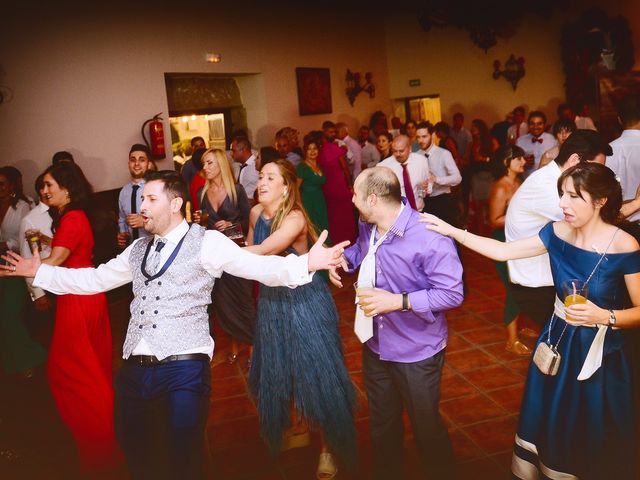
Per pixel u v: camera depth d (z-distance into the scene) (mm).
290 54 9617
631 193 4043
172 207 2342
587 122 8594
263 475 2986
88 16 6738
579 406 2232
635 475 2289
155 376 2281
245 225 4602
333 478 2871
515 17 10812
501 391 3654
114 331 5430
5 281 4176
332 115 10555
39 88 6305
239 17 8703
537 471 2381
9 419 3775
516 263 3355
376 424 2559
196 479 2234
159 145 7422
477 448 3066
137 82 7332
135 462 2326
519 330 4555
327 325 2775
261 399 2812
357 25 11055
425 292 2283
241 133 7496
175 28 7777
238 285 4020
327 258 2367
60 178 3109
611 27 10133
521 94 11094
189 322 2346
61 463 3244
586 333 2219
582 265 2240
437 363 2414
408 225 2346
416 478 2834
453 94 11547
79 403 3064
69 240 3062
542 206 3102
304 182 6461
